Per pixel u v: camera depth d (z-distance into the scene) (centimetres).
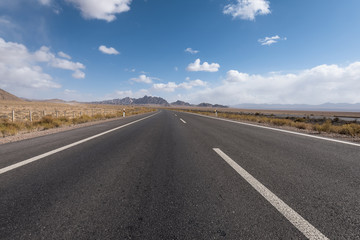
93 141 578
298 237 146
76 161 362
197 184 251
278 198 210
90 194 222
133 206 195
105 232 154
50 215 178
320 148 470
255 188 236
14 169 314
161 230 156
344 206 193
